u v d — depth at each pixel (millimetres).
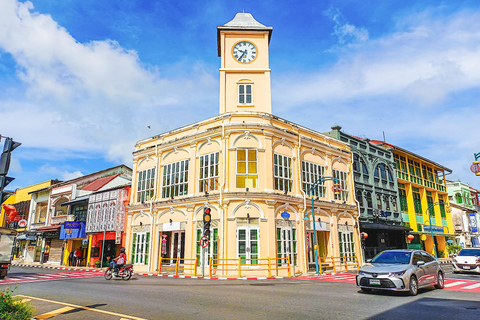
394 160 34594
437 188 40750
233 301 9125
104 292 11180
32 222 38312
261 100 22578
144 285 13445
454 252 39500
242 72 22984
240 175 19594
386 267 10516
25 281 15461
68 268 26031
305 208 21312
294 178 21500
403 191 35062
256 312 7637
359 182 28000
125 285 13453
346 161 26594
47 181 39344
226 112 21859
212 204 19812
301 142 22688
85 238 28406
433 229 37062
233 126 20094
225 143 20047
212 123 21281
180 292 11047
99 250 27078
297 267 19969
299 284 13773
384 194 30984
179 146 22766
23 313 6410
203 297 9875
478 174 14406
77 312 7672
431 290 11398
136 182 25141
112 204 25828
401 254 11352
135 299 9555
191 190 21000
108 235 25953
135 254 23219
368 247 27297
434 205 39438
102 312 7664
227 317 7137
